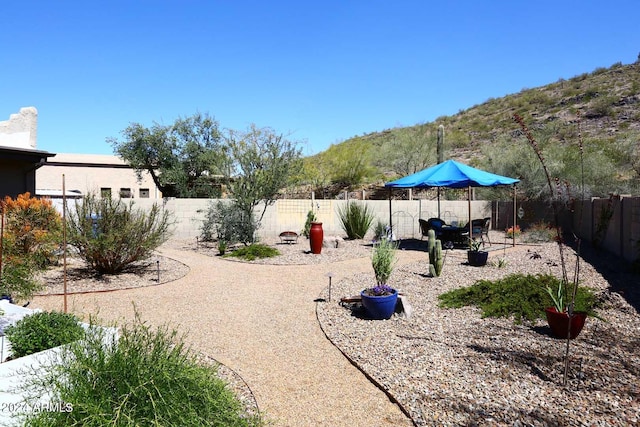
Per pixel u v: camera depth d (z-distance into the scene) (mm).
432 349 4922
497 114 40625
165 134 22688
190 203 15508
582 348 4824
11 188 12555
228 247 13562
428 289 7828
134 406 2701
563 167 19109
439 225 14148
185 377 2959
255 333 5695
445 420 3412
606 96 33875
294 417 3582
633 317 5961
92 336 3223
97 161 28047
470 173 12734
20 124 14617
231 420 3119
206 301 7328
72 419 2590
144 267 10031
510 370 4254
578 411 3445
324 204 17062
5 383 2990
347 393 4008
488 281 7316
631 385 3855
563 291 6488
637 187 17500
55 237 8539
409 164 27688
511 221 18688
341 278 9133
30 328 3840
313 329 5867
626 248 10070
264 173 13328
